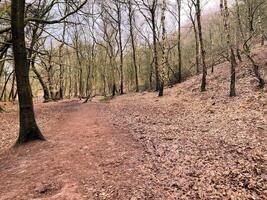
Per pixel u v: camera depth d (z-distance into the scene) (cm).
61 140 1425
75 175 980
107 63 6875
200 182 911
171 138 1453
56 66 6262
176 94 3388
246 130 1600
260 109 1952
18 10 1327
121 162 1075
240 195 840
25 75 1389
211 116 2081
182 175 962
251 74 2956
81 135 1506
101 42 6581
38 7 2147
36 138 1420
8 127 2041
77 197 823
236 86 2755
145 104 2955
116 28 5328
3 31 1744
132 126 1739
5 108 3375
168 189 862
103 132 1542
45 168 1062
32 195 862
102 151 1209
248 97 2264
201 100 2686
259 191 873
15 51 1359
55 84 6719
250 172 1000
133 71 7169
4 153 1313
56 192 870
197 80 3666
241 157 1153
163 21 3416
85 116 2269
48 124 2003
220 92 2745
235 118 1870
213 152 1224
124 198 807
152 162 1080
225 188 880
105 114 2344
